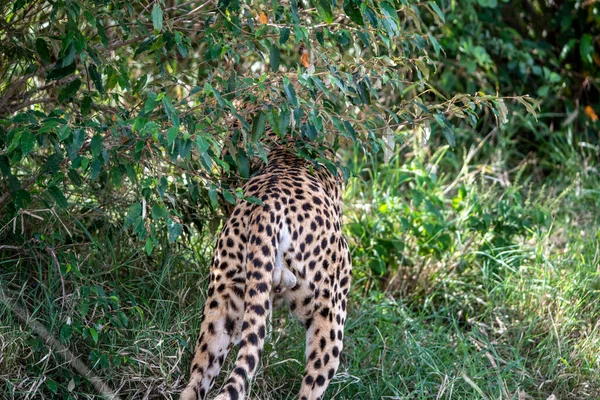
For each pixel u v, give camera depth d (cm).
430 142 1209
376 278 955
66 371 675
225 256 646
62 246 741
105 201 789
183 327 746
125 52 883
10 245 757
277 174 684
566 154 1281
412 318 897
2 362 661
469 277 959
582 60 1334
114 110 770
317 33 718
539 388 784
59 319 700
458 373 762
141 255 796
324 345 648
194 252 824
